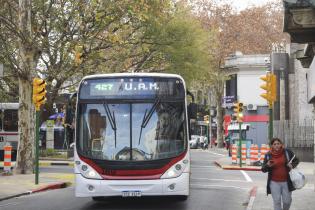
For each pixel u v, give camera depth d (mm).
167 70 42656
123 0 26750
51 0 25594
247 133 65188
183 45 41688
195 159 44000
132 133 14055
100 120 14180
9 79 31562
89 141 14086
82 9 25891
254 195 18016
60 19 25969
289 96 46938
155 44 40250
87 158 13945
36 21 26781
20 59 25156
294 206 15266
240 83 66500
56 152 42438
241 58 66375
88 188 13836
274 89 17297
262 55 66000
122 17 29281
